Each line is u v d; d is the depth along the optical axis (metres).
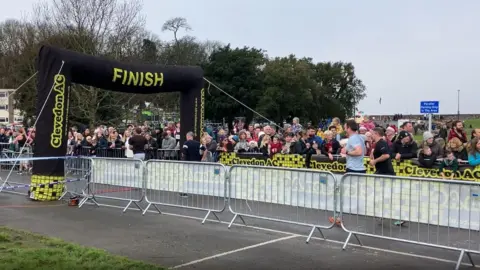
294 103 58.88
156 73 12.23
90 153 17.36
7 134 20.83
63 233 7.24
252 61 55.34
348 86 81.94
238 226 7.80
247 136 16.05
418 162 10.09
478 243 6.03
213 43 77.31
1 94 41.47
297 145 13.16
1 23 45.88
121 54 29.36
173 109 43.75
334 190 6.80
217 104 53.62
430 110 16.52
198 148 11.22
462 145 9.89
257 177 7.73
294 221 7.21
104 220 8.27
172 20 59.31
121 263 5.40
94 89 28.67
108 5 28.91
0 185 12.95
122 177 9.61
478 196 5.62
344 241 6.74
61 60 10.39
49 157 10.35
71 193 10.30
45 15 31.61
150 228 7.62
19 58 35.47
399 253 6.11
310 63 78.38
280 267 5.45
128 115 32.25
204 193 8.41
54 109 10.37
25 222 8.09
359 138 7.73
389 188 6.36
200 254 6.01
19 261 5.31
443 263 5.66
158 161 9.06
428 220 6.04
